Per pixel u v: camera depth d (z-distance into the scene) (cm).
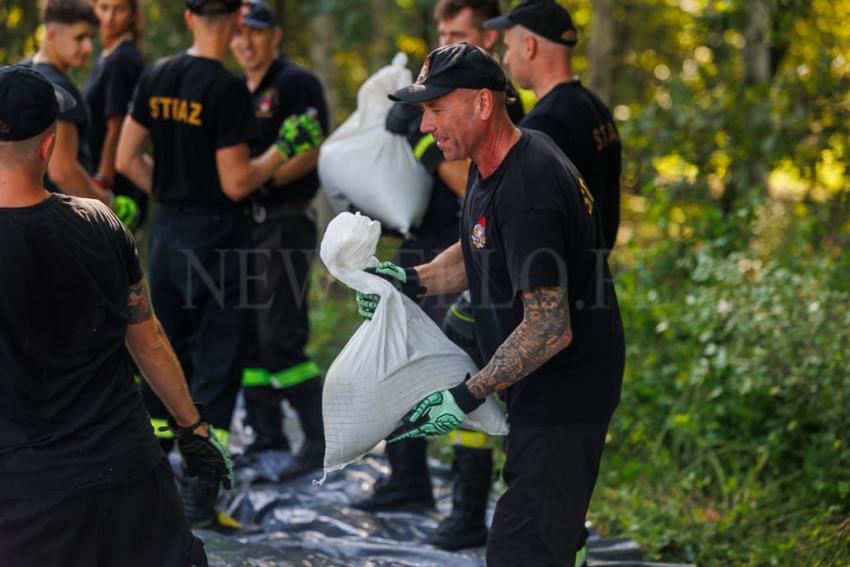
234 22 1603
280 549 1391
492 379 1028
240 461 1877
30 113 897
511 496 1125
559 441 1107
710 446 1912
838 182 2650
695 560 1619
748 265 2186
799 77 2614
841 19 2811
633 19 4034
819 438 1833
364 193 1600
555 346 1012
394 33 3972
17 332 897
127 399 969
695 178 2641
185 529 1002
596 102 1374
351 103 4603
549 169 1038
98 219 954
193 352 1692
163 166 1628
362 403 1108
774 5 2664
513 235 1023
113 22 1873
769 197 2714
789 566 1564
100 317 938
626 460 1977
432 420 1050
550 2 1362
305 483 1812
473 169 1127
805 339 1856
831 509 1647
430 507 1716
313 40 3753
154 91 1612
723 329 2047
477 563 1473
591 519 1723
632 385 2064
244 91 1590
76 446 921
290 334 1855
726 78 2772
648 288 2278
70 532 916
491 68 1041
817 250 2355
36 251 901
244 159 1593
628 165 2666
